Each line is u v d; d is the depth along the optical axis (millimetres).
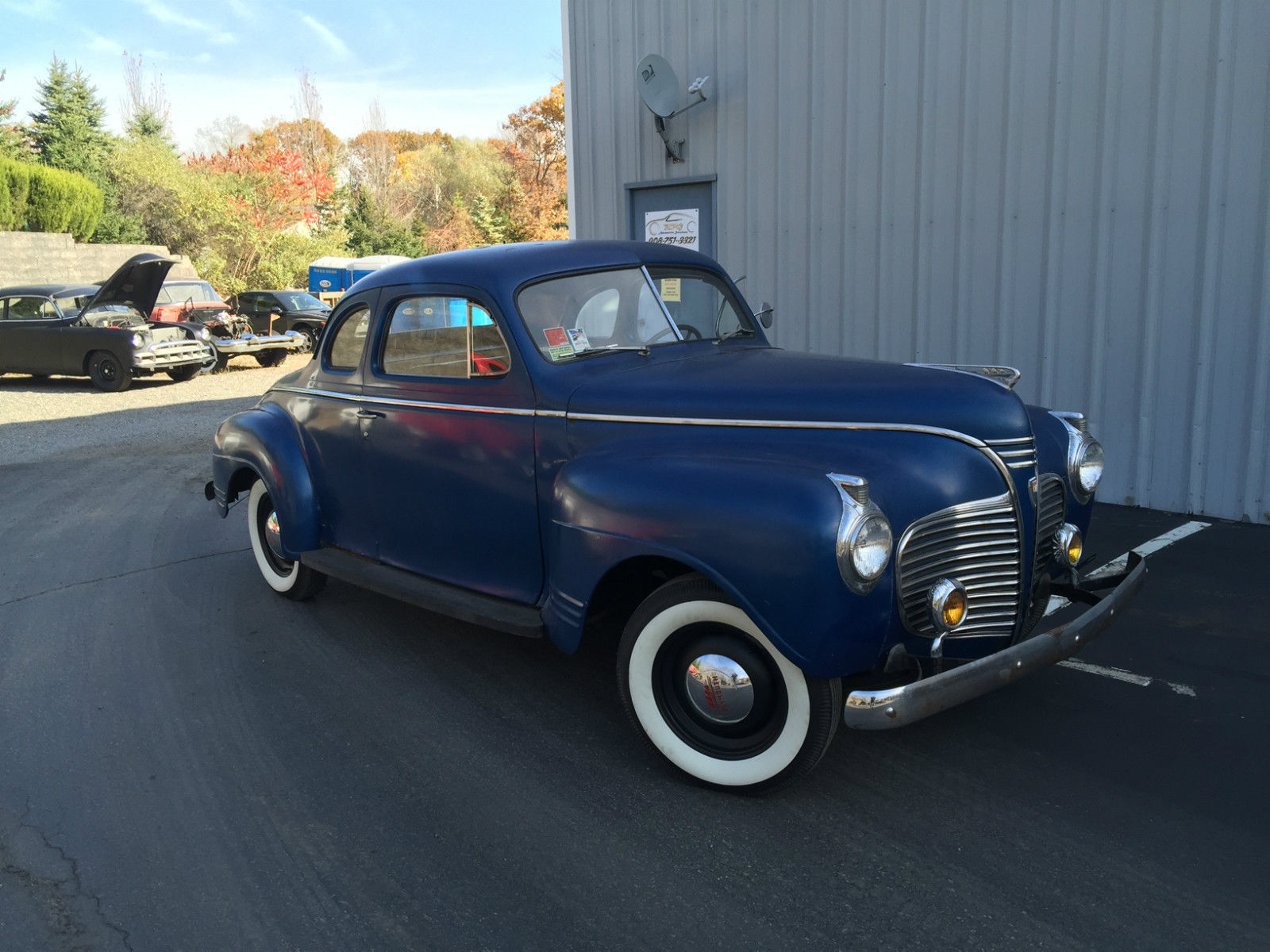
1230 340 5527
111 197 33812
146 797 3064
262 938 2375
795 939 2289
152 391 14797
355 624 4633
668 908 2428
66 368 14961
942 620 2645
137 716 3650
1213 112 5379
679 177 8062
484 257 3740
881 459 2742
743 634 2793
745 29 7398
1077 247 6008
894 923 2328
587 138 8719
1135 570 3148
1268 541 5211
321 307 19641
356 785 3100
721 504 2664
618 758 3238
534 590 3566
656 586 3352
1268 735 3168
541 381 3398
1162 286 5719
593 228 8852
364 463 4164
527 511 3492
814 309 7391
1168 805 2789
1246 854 2543
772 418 2941
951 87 6383
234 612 4832
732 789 2926
